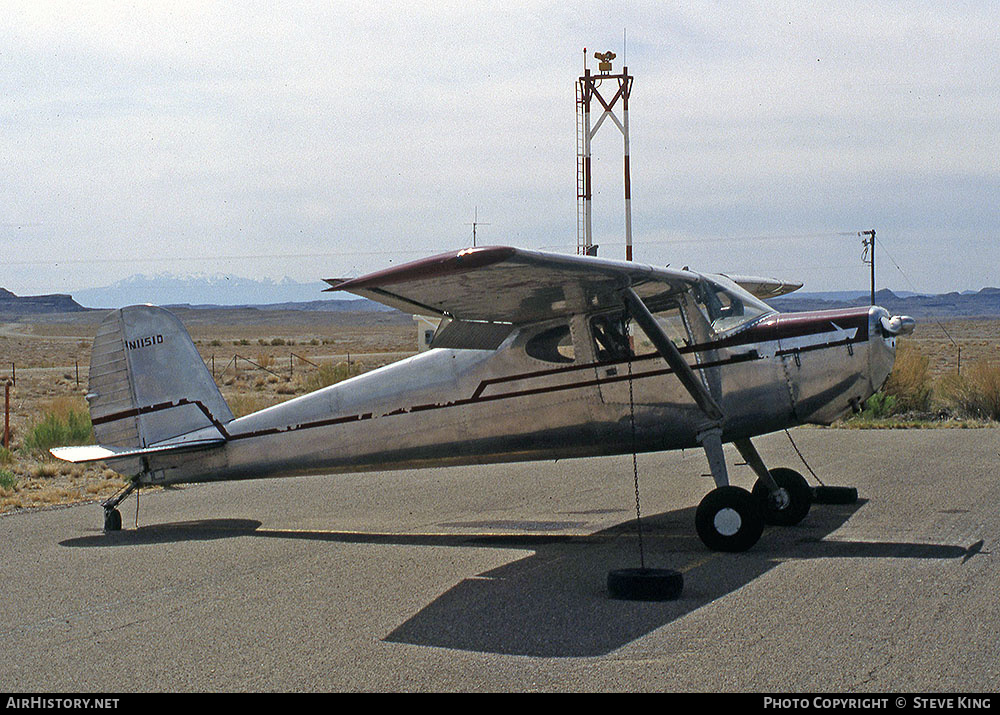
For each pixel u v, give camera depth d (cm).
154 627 678
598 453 981
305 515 1157
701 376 929
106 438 1136
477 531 1012
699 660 557
